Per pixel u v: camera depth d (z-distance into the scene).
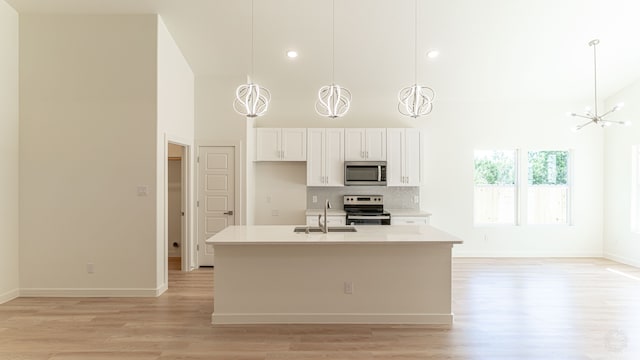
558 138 6.43
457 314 3.74
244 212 5.74
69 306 3.97
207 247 5.77
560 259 6.21
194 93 5.68
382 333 3.29
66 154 4.30
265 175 6.41
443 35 4.76
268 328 3.40
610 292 4.43
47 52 4.30
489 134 6.44
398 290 3.54
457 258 6.29
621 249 6.02
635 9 4.30
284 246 3.53
